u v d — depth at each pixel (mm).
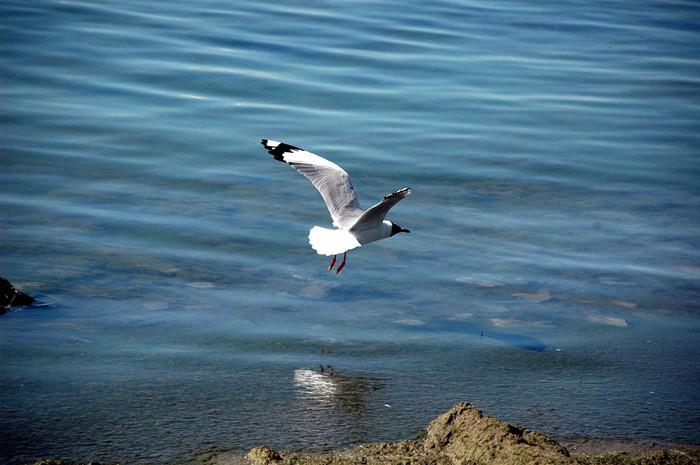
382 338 14125
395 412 11805
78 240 16797
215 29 28953
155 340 13711
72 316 14281
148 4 30969
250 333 14094
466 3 34844
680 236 18406
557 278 16438
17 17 28312
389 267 16766
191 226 17703
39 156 20219
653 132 24062
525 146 22641
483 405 12117
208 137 21812
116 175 19688
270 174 20359
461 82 26578
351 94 24984
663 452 10664
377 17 31781
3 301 14336
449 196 19781
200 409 11695
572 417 11891
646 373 13266
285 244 17281
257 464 10195
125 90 24094
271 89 24875
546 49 30328
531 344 14094
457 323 14750
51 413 11391
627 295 15875
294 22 30375
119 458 10422
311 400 12062
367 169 20734
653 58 30234
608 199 20109
